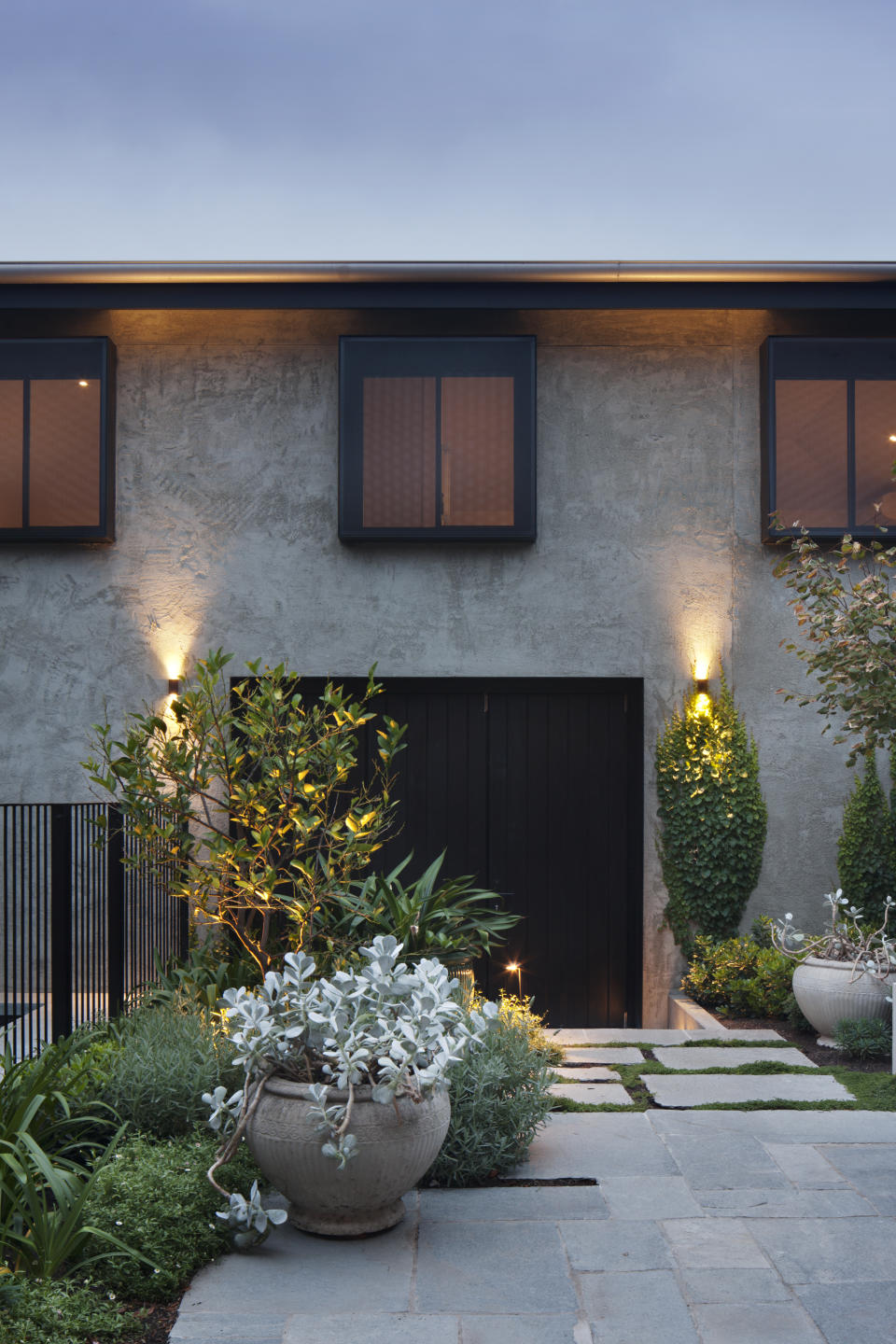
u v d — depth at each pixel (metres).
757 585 9.92
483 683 9.96
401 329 9.91
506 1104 4.98
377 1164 4.08
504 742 10.00
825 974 7.39
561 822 9.95
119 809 6.86
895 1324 3.54
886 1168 4.99
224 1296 3.77
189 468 9.93
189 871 7.10
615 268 9.26
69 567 9.87
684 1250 4.13
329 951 7.08
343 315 9.95
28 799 9.72
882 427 9.75
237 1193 4.27
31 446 9.75
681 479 9.98
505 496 9.73
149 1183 4.09
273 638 9.86
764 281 9.49
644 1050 7.33
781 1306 3.68
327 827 7.36
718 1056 7.10
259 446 9.94
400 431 9.75
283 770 6.93
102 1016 6.43
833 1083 6.38
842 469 9.75
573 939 9.87
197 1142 4.66
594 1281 3.88
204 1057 5.08
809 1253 4.10
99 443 9.76
